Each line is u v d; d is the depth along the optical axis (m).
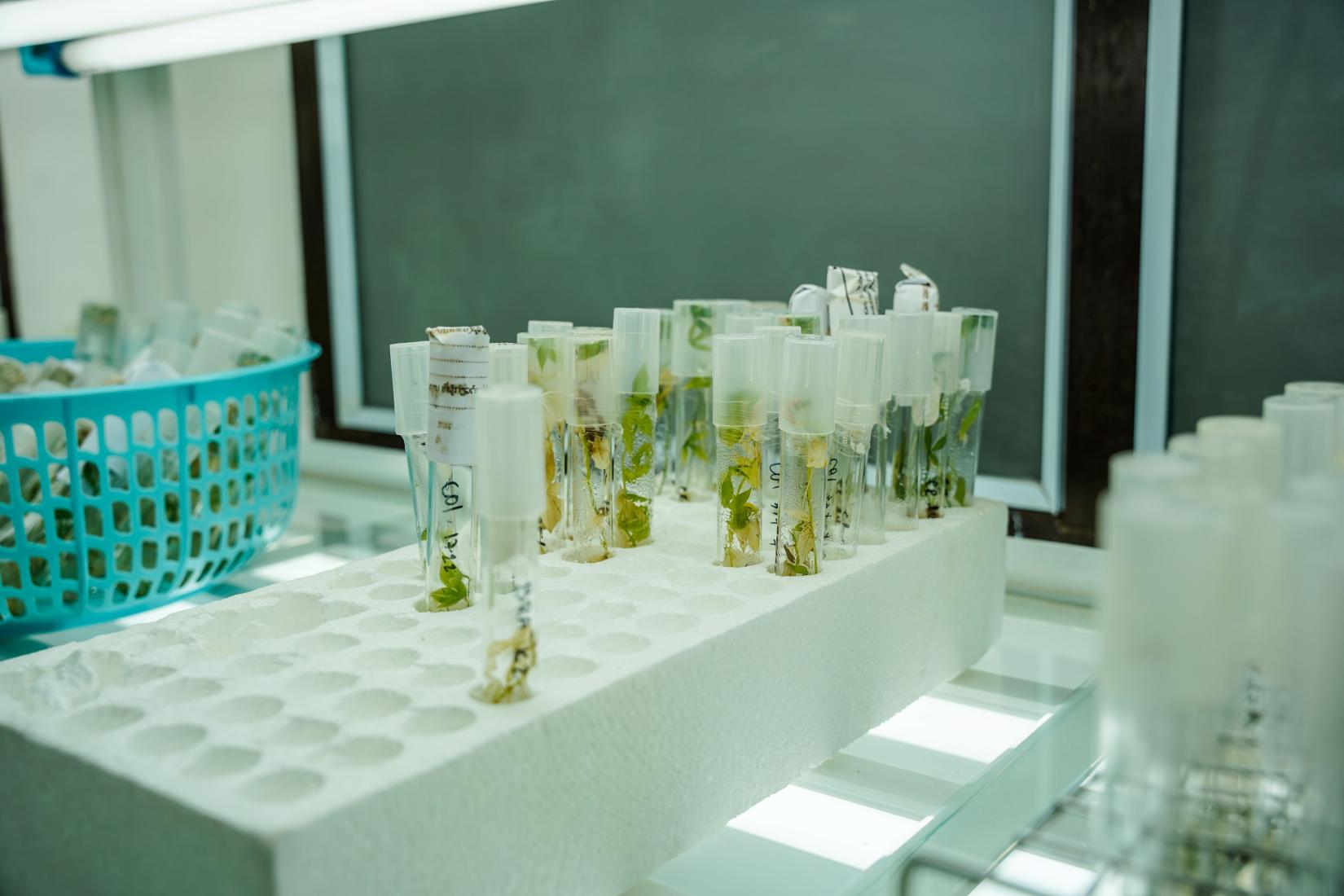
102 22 0.80
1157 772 0.34
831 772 0.57
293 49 1.19
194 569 0.75
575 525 0.60
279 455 0.82
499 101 1.08
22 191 1.53
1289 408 0.41
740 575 0.57
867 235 0.88
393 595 0.57
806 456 0.55
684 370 0.72
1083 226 0.78
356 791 0.34
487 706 0.41
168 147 1.42
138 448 0.69
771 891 0.46
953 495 0.70
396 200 1.17
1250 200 0.72
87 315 0.95
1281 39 0.70
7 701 0.44
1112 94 0.75
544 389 0.61
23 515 0.66
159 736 0.41
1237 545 0.34
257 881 0.32
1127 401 0.78
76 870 0.39
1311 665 0.34
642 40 0.97
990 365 0.69
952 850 0.44
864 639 0.57
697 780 0.47
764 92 0.92
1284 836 0.36
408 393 0.54
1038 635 0.76
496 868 0.39
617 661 0.45
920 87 0.84
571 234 1.05
